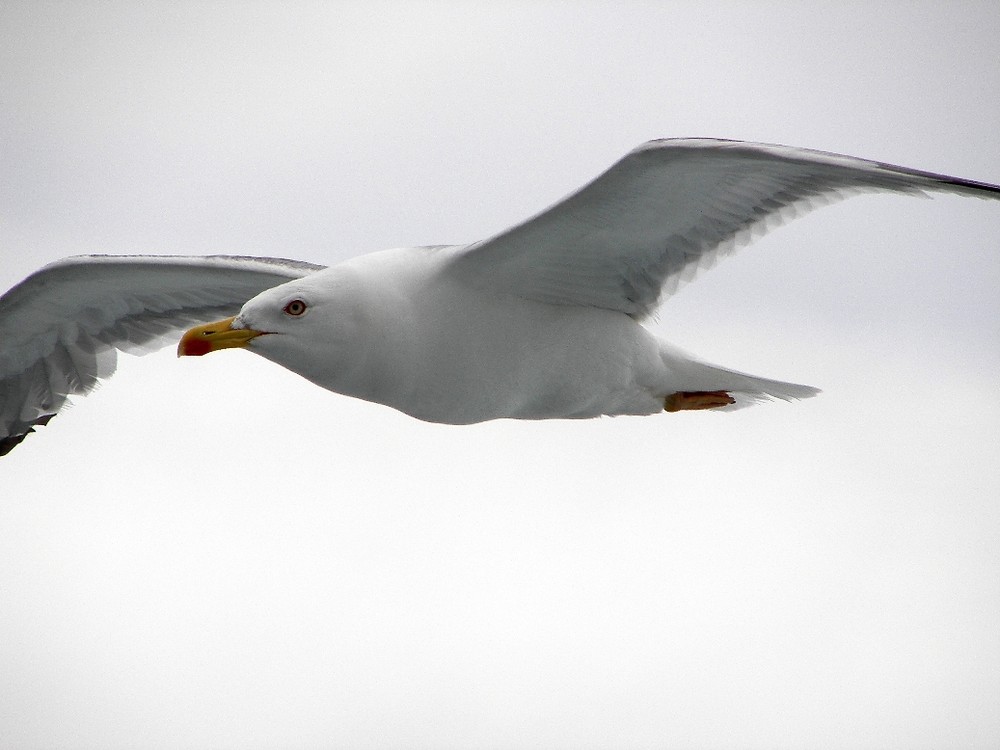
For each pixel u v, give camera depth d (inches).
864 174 402.6
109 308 530.3
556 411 452.1
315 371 422.9
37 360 546.3
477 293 424.8
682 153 387.9
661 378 457.7
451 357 425.1
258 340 417.4
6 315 524.4
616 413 464.8
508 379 434.0
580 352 437.4
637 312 446.9
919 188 403.5
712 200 417.4
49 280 510.6
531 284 428.8
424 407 434.6
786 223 424.5
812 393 473.7
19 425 556.7
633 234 422.3
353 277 419.2
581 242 420.2
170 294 521.7
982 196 393.7
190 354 417.1
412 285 422.0
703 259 434.3
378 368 422.0
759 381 467.2
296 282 422.0
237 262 492.1
